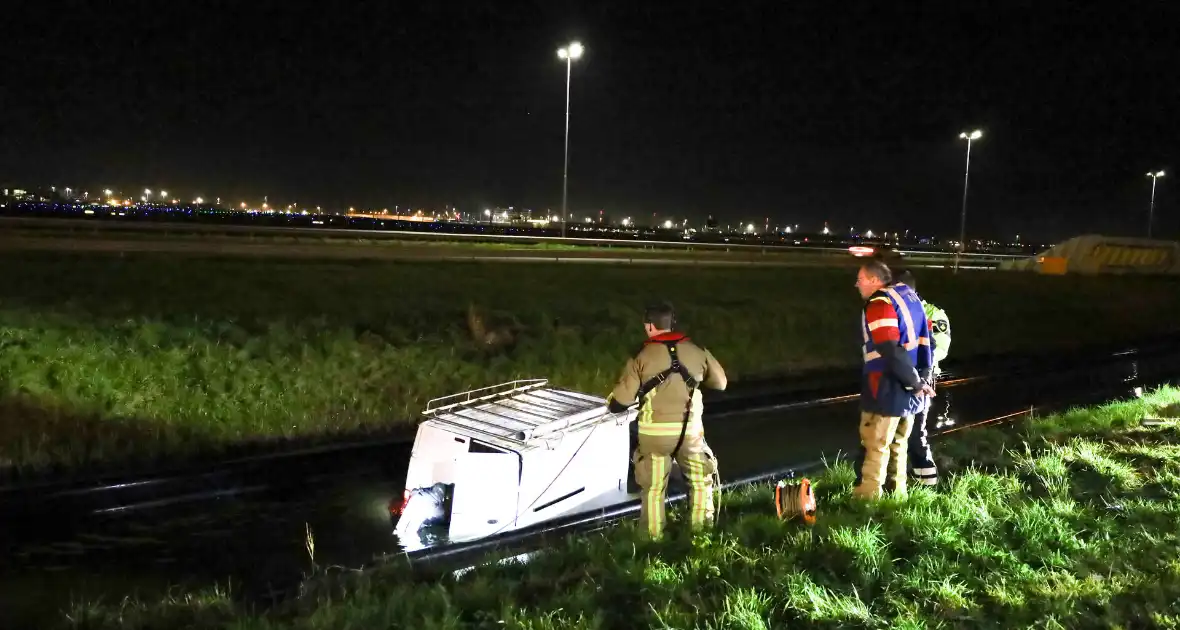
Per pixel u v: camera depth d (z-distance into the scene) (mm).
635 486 7125
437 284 19328
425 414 6559
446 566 5672
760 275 27312
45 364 10359
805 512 6000
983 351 20250
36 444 9070
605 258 30766
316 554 6613
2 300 12500
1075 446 8219
